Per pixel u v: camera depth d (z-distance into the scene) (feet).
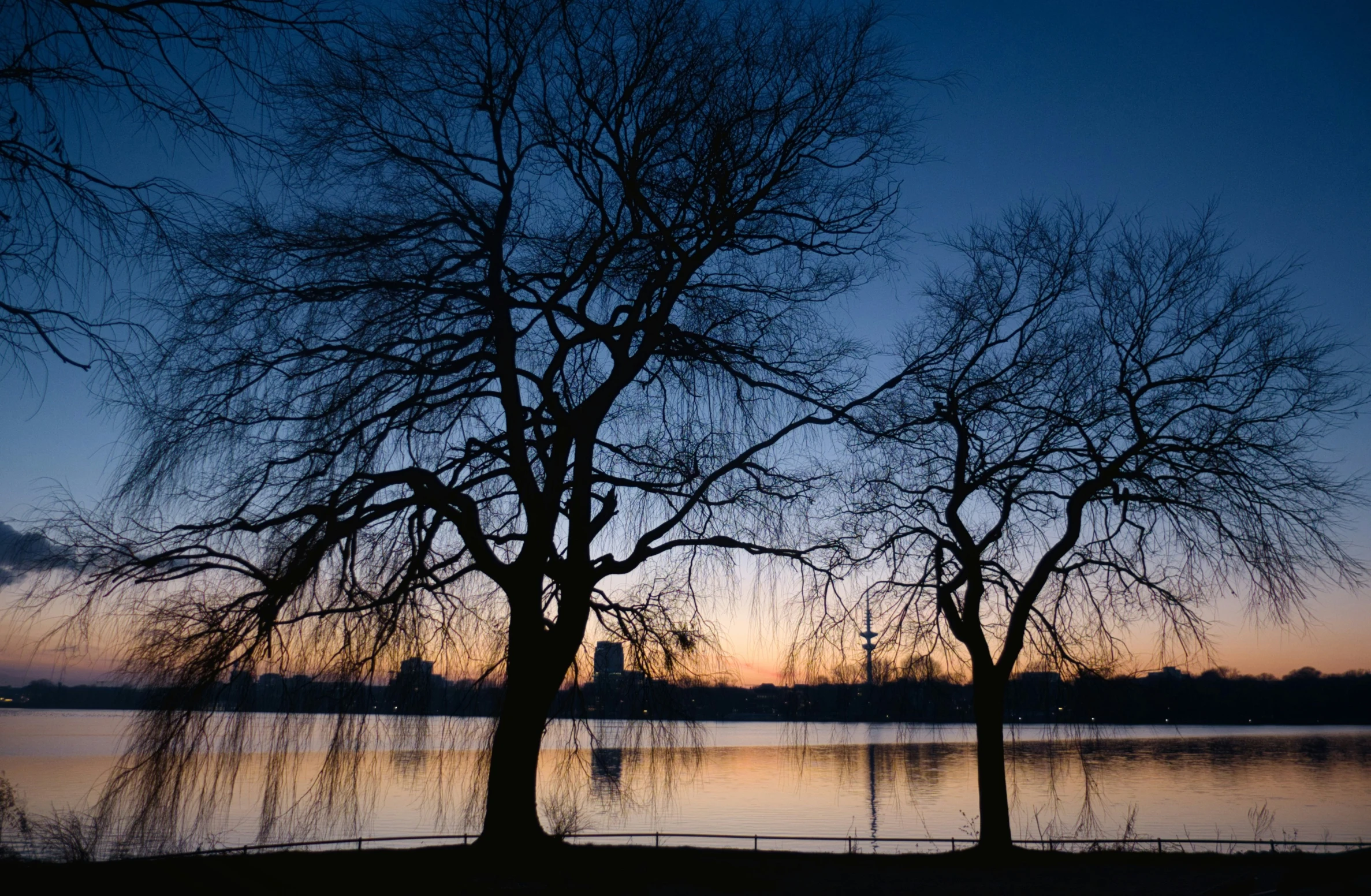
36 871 44.52
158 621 41.45
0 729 439.22
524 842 49.11
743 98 55.11
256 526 43.06
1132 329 65.05
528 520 52.03
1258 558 57.41
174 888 41.93
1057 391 63.21
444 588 50.80
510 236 55.01
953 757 256.52
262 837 42.83
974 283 65.46
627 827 104.58
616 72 54.08
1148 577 62.69
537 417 53.36
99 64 21.66
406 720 46.62
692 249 57.21
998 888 49.98
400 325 51.39
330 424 45.98
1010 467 64.13
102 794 40.91
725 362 56.95
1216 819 133.80
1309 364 59.98
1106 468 62.39
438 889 43.39
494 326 53.31
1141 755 309.42
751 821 141.18
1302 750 346.95
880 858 60.39
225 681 41.55
